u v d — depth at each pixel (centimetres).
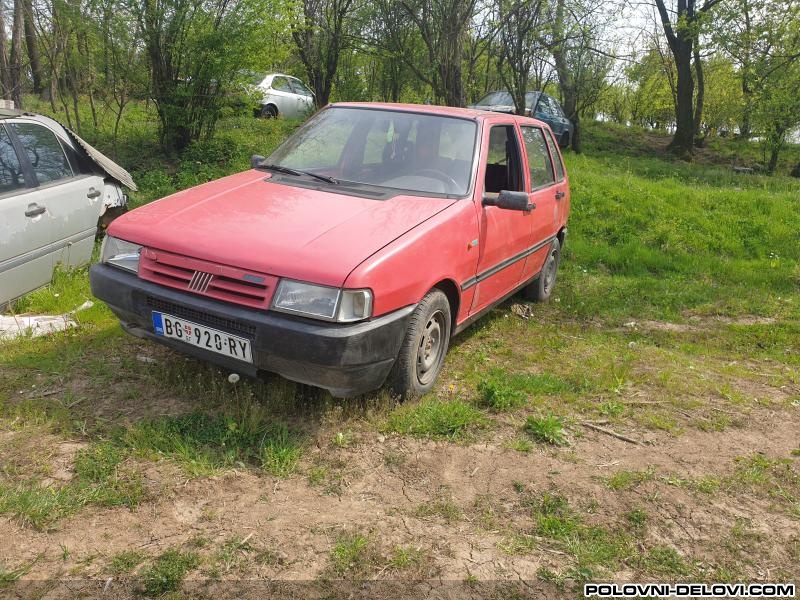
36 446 331
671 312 721
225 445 343
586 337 602
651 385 485
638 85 2969
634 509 320
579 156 1755
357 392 361
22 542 263
